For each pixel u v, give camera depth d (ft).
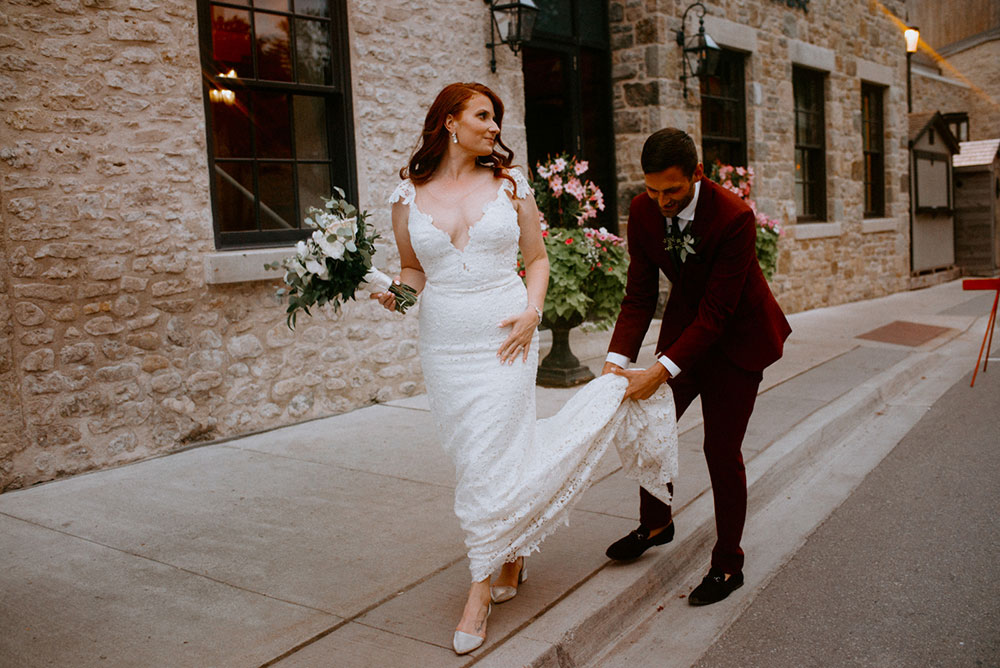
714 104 31.42
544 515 8.72
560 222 22.02
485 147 8.72
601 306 20.56
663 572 10.62
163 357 15.61
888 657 8.83
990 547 11.56
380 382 19.56
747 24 32.01
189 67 15.72
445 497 13.05
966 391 21.31
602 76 28.78
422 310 8.98
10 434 13.69
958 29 84.89
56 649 8.51
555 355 21.08
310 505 12.80
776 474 14.53
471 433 8.52
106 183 14.73
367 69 18.99
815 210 38.73
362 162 19.02
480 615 8.50
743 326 9.70
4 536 11.69
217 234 16.62
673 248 9.58
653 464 9.71
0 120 13.48
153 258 15.38
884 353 25.40
